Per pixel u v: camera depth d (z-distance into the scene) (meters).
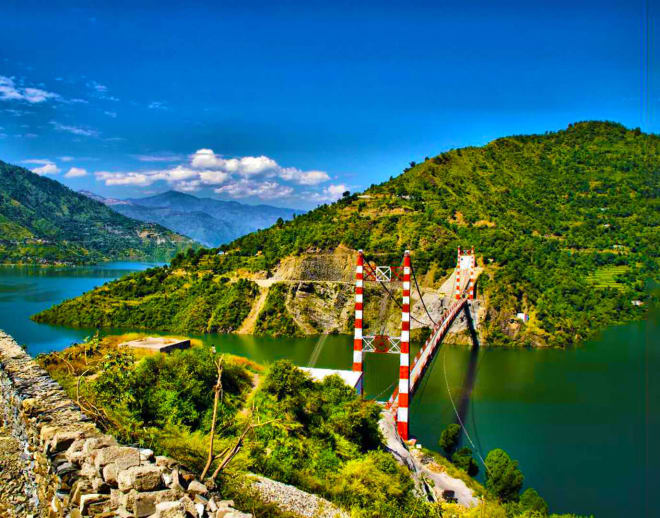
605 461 55.31
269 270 155.88
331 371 54.16
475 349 118.38
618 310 143.88
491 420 67.50
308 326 138.88
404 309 58.44
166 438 21.77
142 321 141.88
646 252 173.12
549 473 52.50
